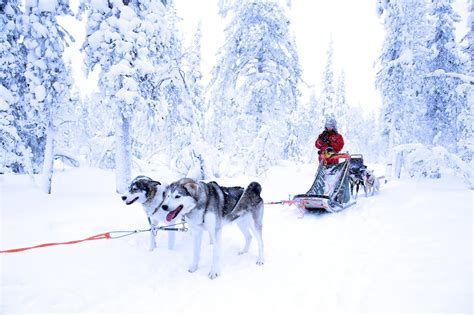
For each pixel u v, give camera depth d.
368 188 9.92
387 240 5.51
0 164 12.40
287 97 16.61
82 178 12.84
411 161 12.45
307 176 16.67
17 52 10.98
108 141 16.05
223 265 5.15
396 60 17.00
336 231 6.52
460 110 17.31
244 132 16.64
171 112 15.70
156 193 5.61
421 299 3.40
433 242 5.00
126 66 9.72
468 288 3.42
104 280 4.50
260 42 15.78
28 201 8.66
